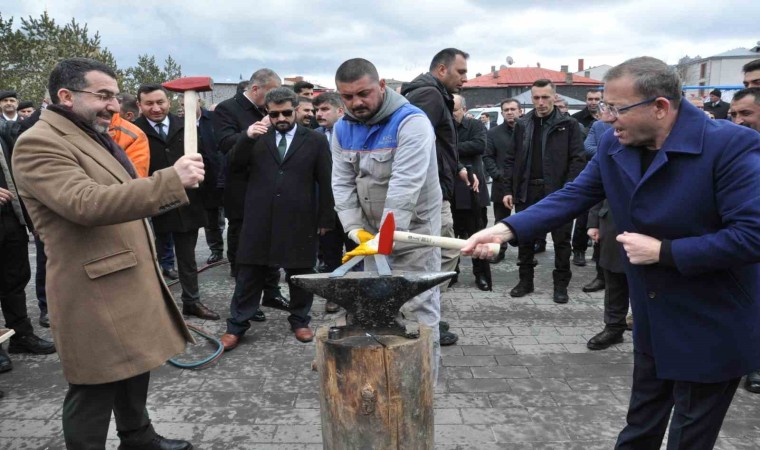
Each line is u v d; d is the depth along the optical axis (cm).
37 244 466
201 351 422
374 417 180
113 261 228
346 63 286
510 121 667
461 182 559
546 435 299
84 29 2533
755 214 173
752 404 329
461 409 329
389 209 284
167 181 216
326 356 183
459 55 415
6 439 300
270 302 513
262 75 491
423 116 294
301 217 417
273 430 308
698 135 187
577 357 405
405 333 190
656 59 191
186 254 488
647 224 196
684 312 196
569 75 4019
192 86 228
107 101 235
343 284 188
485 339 443
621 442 235
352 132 313
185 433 305
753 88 356
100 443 240
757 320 195
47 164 213
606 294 422
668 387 218
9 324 413
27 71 2344
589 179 234
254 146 418
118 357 229
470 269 684
